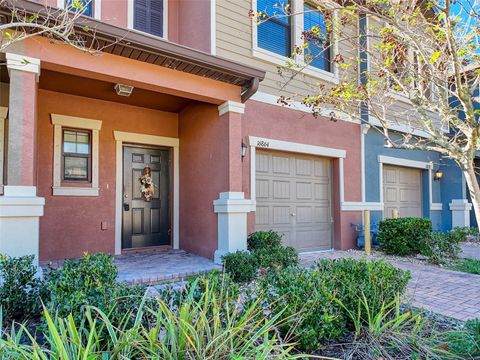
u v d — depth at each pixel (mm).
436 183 11164
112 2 6297
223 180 5918
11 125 4020
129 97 6395
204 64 5137
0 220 3877
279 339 2293
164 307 2129
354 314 2996
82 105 6344
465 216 10867
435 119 7488
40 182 5828
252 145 6734
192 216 6805
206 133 6430
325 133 7941
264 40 7219
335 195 8219
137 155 7059
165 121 7312
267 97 7023
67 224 6039
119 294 2615
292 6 7539
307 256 7184
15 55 4066
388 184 9750
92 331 1896
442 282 5109
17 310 3279
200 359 1989
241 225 5852
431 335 2920
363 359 2588
